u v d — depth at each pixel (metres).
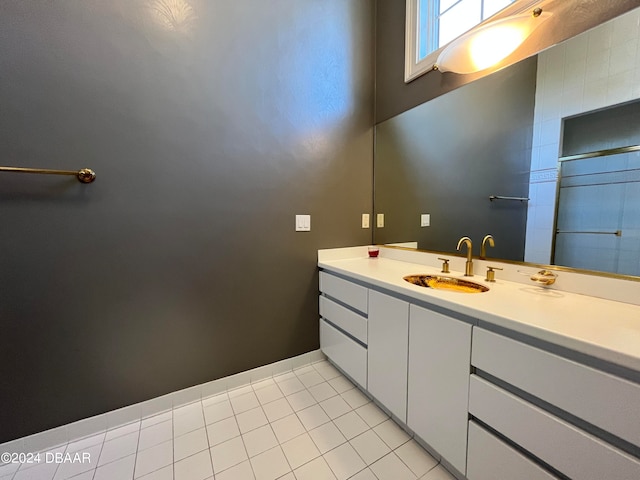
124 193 1.36
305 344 1.98
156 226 1.44
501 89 1.36
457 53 1.34
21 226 1.18
